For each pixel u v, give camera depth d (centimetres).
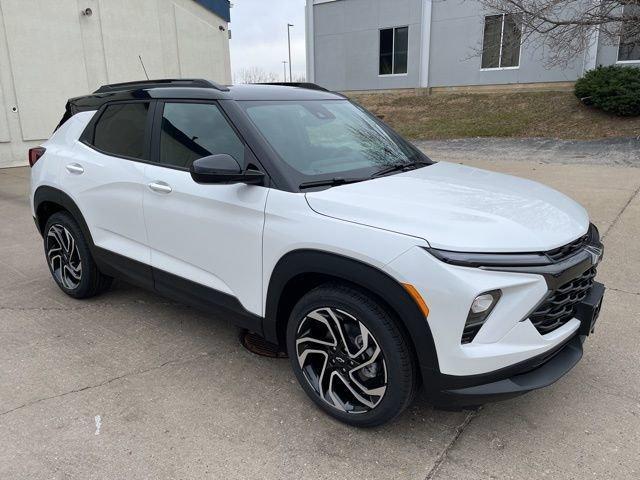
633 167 1103
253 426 282
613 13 1071
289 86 395
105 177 382
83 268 428
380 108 2106
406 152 370
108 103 406
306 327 283
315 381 288
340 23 2300
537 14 965
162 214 342
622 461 253
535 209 273
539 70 1894
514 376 247
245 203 292
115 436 273
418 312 233
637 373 329
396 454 260
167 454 260
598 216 706
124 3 1451
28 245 623
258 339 377
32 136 1314
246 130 305
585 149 1349
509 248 234
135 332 391
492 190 296
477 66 2025
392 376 250
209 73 1730
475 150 1445
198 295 335
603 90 1580
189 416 290
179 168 338
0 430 277
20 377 330
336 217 259
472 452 261
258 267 293
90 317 417
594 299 282
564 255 253
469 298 225
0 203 880
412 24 2114
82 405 300
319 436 273
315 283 286
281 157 295
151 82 390
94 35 1398
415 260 232
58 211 459
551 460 254
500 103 1889
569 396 307
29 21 1271
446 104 2002
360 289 257
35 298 456
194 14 1645
